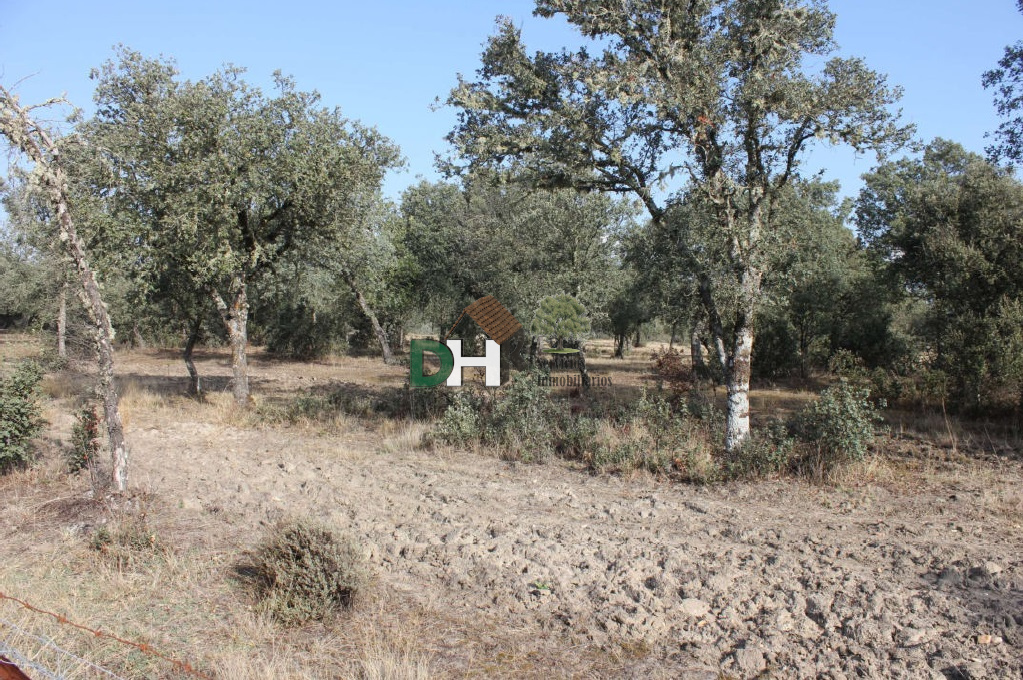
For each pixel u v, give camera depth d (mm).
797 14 9672
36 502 8102
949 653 4586
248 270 15773
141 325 34281
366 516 7715
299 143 14094
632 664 4570
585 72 10336
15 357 22906
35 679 3982
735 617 5133
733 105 9906
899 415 14773
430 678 4383
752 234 10195
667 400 15141
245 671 4320
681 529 7289
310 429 13758
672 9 10039
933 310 18406
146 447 11648
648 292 17219
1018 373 13727
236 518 7516
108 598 5449
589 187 11617
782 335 22516
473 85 11219
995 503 8133
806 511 7949
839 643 4777
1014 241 16062
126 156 13055
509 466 10602
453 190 29562
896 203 26375
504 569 6082
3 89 6641
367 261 25781
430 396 15469
